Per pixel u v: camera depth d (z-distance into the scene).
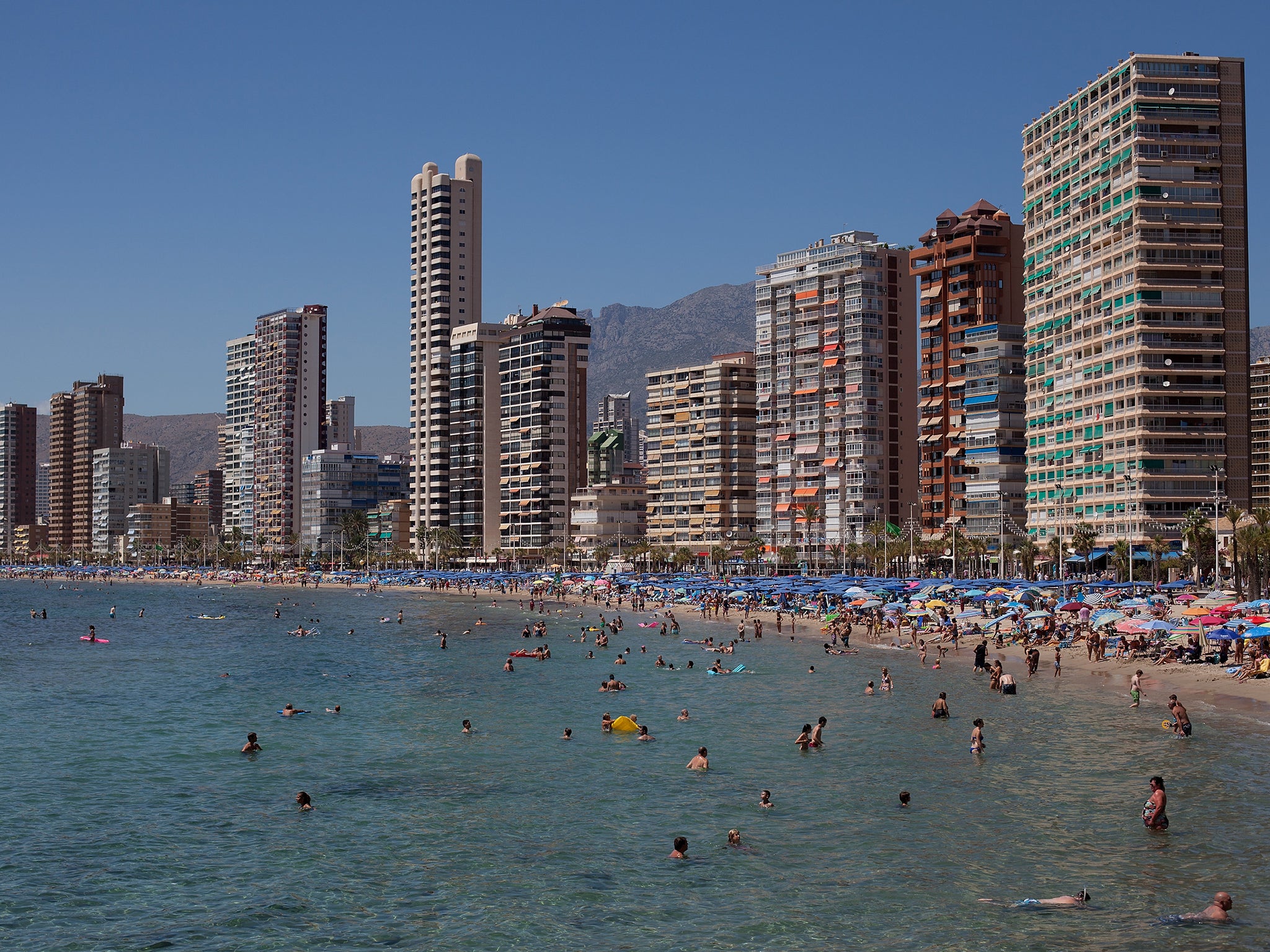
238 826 48.94
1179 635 96.88
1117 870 41.44
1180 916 37.06
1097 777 54.78
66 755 64.12
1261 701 73.38
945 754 61.03
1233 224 172.50
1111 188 178.38
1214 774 54.69
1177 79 173.00
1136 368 170.62
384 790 54.97
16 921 38.31
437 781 56.84
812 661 106.75
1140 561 166.38
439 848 45.47
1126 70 175.12
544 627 138.38
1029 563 179.25
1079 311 187.25
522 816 50.12
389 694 88.50
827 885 40.66
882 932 36.38
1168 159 172.25
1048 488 195.00
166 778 58.12
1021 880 40.72
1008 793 52.25
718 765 59.62
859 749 62.81
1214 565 153.38
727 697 83.69
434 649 128.88
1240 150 173.50
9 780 57.78
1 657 121.81
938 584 146.62
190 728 72.50
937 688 86.31
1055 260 195.25
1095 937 35.59
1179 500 168.62
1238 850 43.19
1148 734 64.62
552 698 84.94
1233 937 35.34
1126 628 90.31
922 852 44.09
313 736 69.38
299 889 41.09
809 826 47.91
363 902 39.69
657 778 56.88
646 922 37.56
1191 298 171.00
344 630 160.75
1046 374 197.62
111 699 86.88
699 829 47.84
